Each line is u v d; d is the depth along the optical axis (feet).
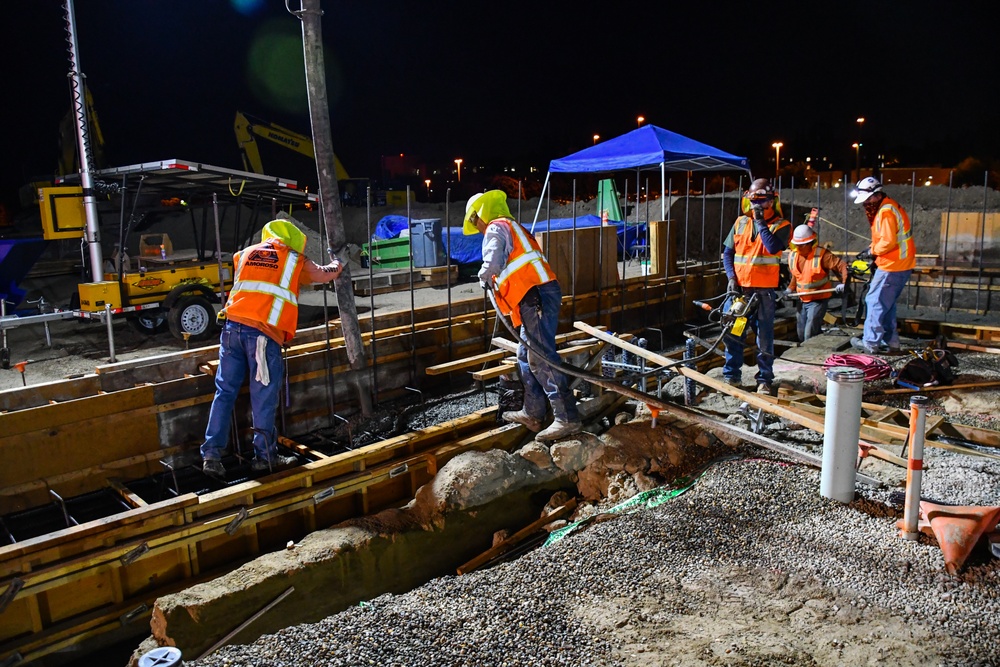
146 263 26.81
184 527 15.57
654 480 18.12
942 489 15.75
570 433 19.17
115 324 30.63
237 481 17.78
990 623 11.18
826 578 12.67
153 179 25.32
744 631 11.18
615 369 23.57
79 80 25.91
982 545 13.17
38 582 13.88
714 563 13.42
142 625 15.57
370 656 10.99
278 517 17.61
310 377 21.25
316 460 18.39
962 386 22.52
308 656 11.07
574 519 17.66
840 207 50.11
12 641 14.11
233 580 13.83
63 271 39.96
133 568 15.43
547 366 18.44
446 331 24.88
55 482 16.92
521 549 16.65
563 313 28.32
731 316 21.63
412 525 16.52
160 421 18.52
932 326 31.19
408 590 16.17
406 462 18.85
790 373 24.53
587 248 29.60
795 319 33.45
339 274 19.17
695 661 10.41
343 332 20.84
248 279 16.85
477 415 20.77
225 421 17.12
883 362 24.34
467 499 17.29
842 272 30.22
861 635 10.96
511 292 17.75
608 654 10.76
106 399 17.47
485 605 12.32
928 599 11.88
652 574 13.14
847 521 14.65
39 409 16.48
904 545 13.55
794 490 16.17
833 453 15.31
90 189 26.08
